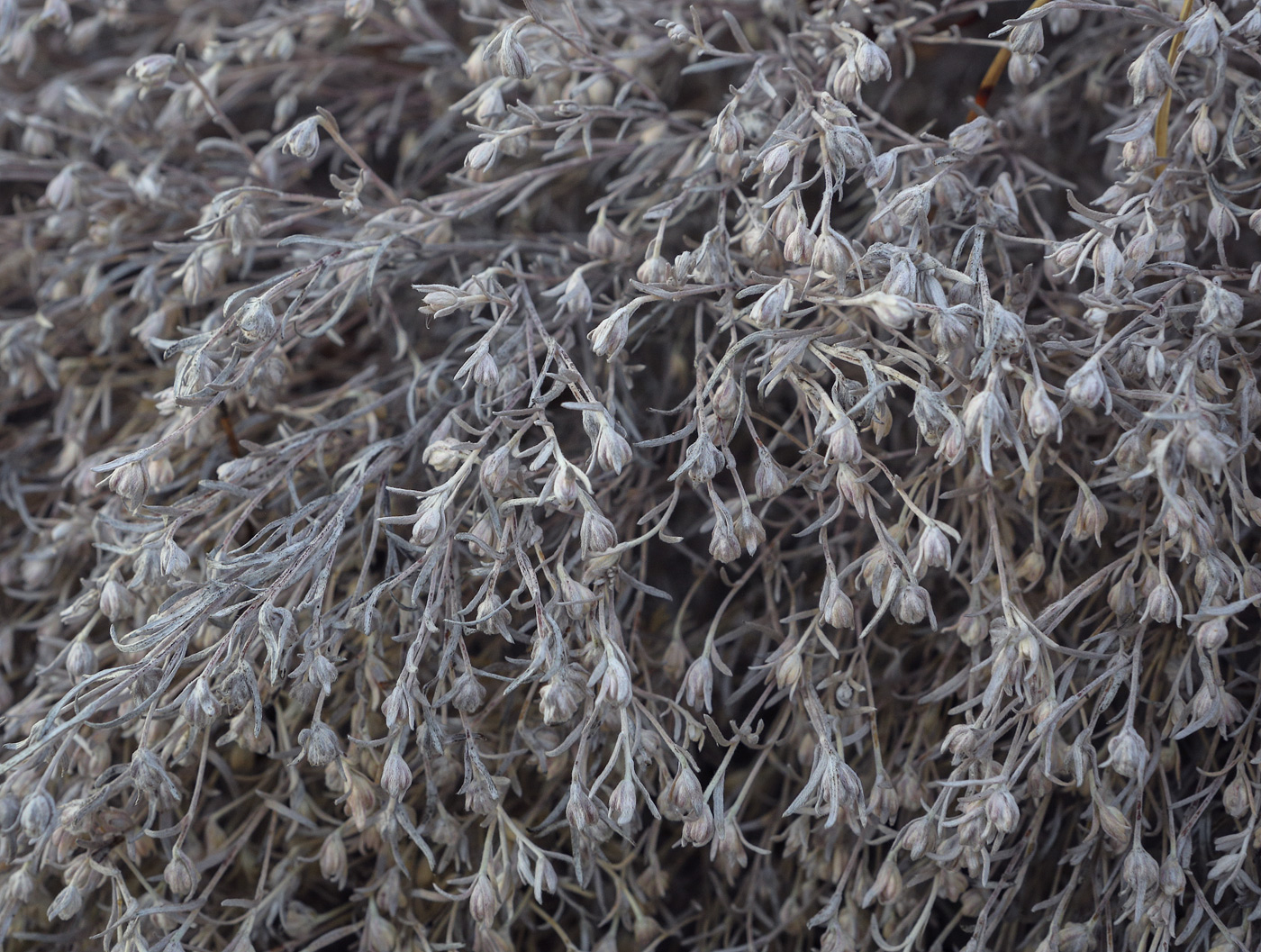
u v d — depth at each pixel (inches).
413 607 9.4
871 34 10.5
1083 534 9.4
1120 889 9.7
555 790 10.2
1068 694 10.0
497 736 10.1
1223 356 9.7
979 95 10.2
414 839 9.3
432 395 10.0
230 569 9.3
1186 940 9.8
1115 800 9.4
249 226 9.8
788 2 10.4
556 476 9.1
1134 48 10.5
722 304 9.6
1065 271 9.4
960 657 10.2
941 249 9.8
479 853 10.2
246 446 9.7
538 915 10.5
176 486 10.2
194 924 9.7
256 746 9.4
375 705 9.6
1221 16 9.2
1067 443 9.9
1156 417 8.8
